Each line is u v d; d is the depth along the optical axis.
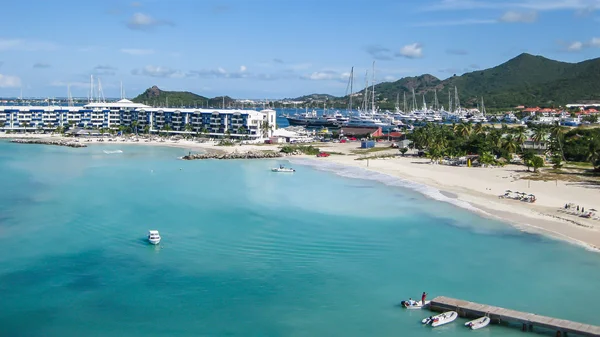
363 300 77.00
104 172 197.38
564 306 74.50
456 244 101.94
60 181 173.50
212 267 89.62
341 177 185.25
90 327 68.62
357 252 97.56
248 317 71.50
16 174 187.88
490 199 141.25
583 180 169.38
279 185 168.38
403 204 136.50
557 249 98.44
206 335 66.69
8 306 74.38
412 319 71.44
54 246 100.50
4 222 117.19
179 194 151.38
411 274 86.62
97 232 110.06
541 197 142.75
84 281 83.31
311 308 74.31
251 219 120.62
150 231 102.94
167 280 83.81
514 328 69.25
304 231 110.62
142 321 70.25
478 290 80.06
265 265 90.69
